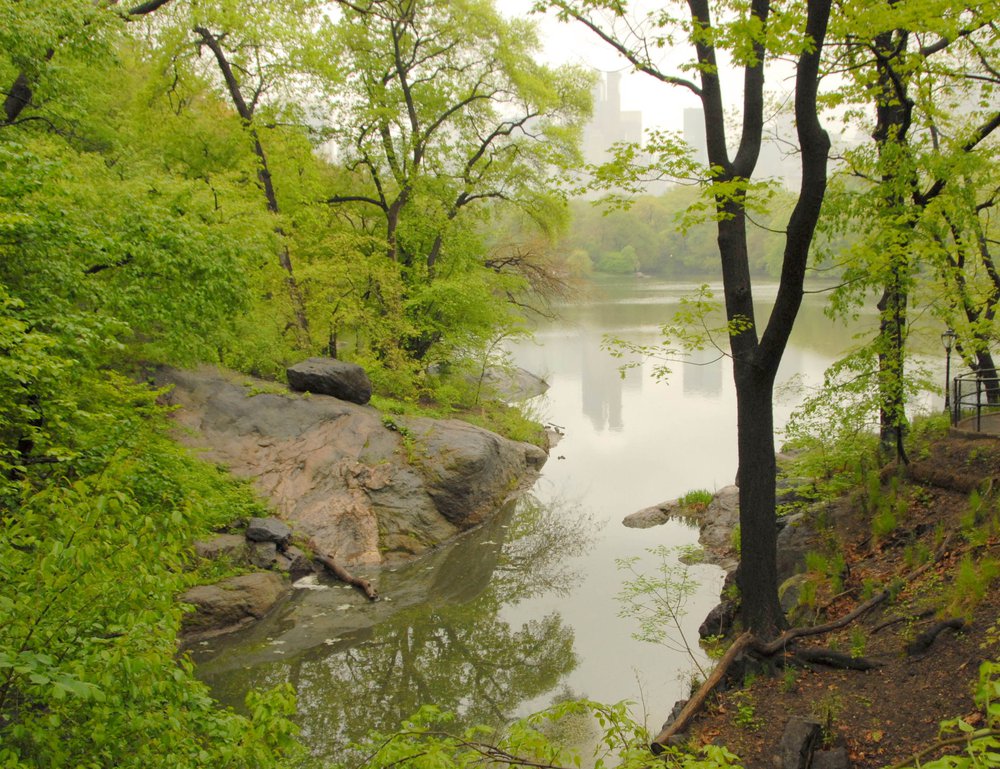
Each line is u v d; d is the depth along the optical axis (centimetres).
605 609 1264
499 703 991
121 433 928
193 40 2055
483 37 2380
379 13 2288
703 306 962
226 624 1198
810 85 757
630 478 2067
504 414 2544
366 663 1104
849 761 677
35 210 916
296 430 1670
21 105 1263
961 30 904
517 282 2739
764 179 873
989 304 1368
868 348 1248
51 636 429
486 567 1480
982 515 1004
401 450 1705
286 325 2073
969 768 298
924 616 861
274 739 483
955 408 1316
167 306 1129
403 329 2247
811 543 1201
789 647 876
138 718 429
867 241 1134
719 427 2659
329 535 1498
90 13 1152
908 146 1088
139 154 1869
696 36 754
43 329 934
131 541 450
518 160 2556
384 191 2686
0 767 391
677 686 994
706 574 1370
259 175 2122
